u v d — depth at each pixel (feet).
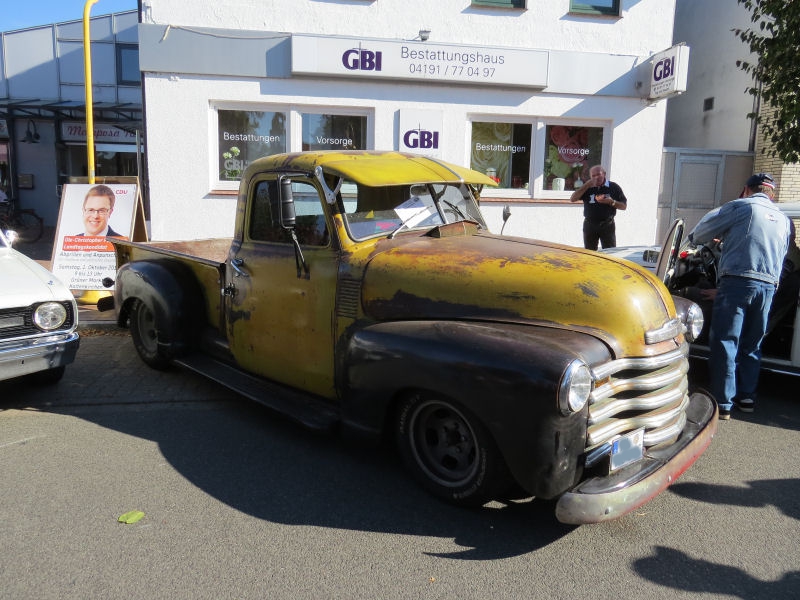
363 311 12.14
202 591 8.78
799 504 11.54
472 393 9.78
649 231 34.32
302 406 13.19
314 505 11.20
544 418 9.14
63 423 14.82
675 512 11.21
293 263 13.38
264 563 9.46
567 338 9.97
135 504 11.12
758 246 14.78
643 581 9.20
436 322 10.91
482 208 32.73
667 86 31.01
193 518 10.70
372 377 11.26
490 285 11.07
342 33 30.45
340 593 8.80
